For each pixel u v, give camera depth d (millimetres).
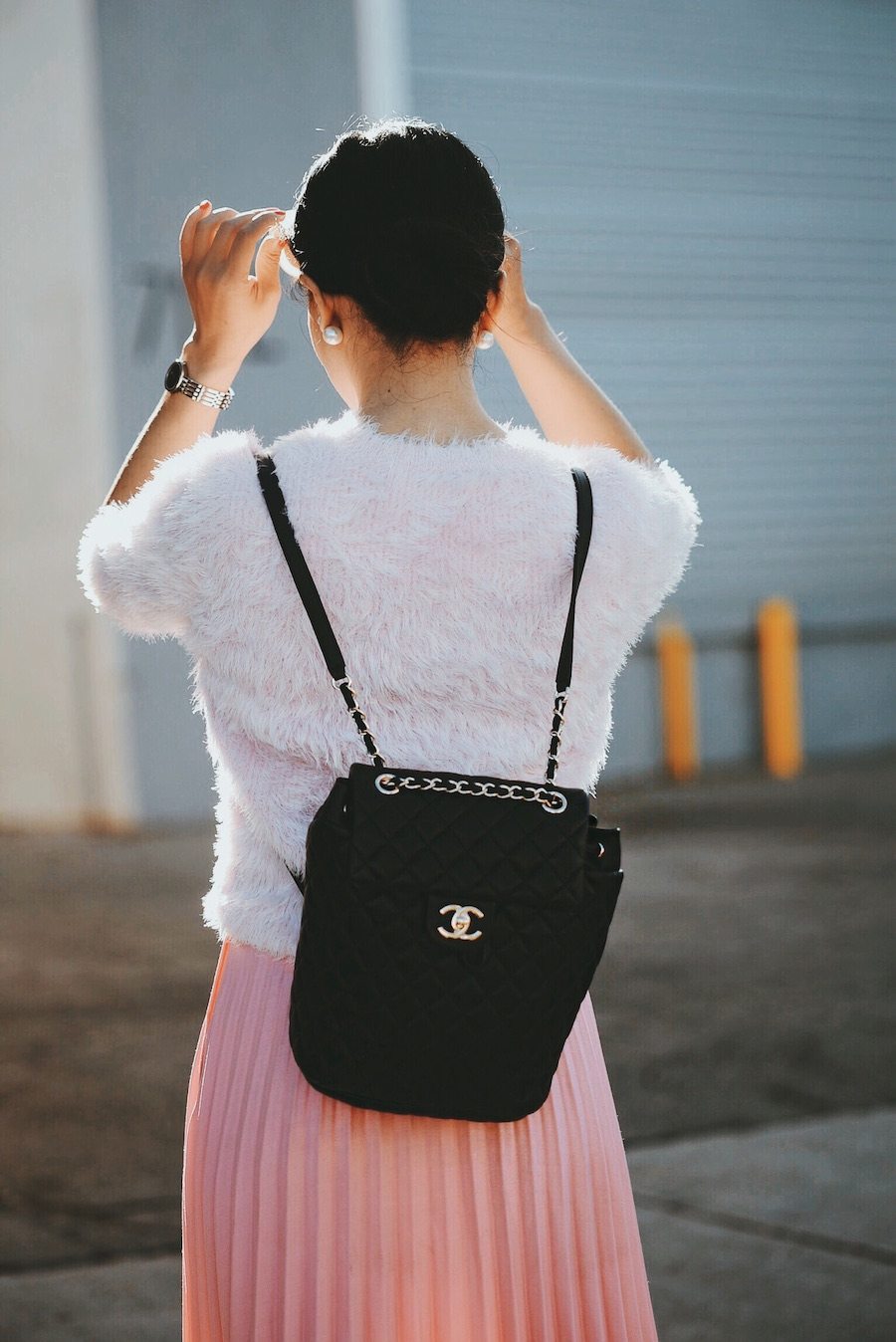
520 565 1406
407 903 1326
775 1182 3582
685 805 9812
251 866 1446
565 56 10719
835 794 10102
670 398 11266
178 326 9180
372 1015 1330
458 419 1478
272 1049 1427
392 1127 1393
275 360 8852
